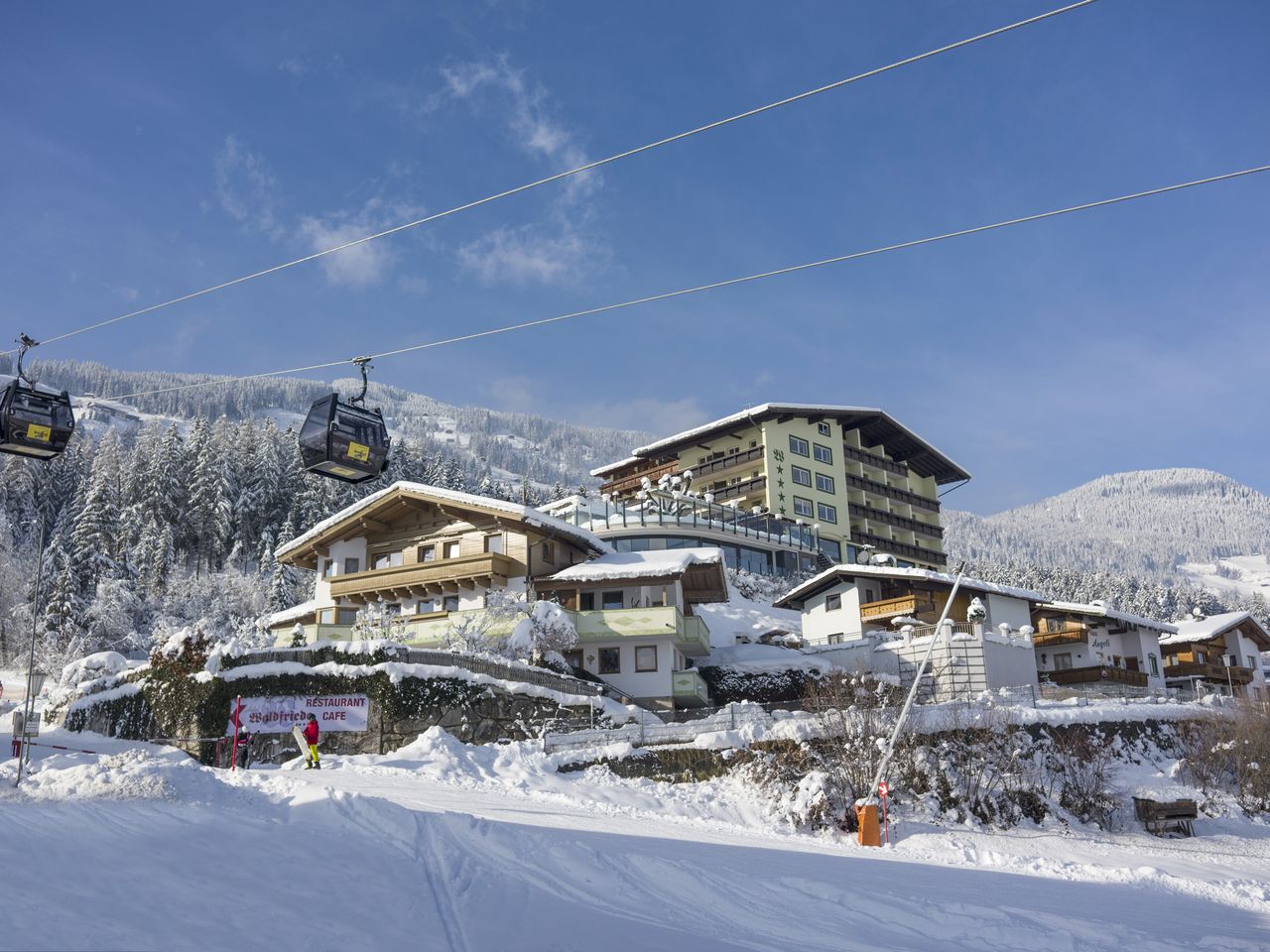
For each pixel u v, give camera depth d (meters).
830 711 36.53
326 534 56.69
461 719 37.34
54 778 19.05
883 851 27.47
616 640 48.31
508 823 21.78
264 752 36.56
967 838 32.00
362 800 19.19
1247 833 37.22
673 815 29.75
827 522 99.25
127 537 97.94
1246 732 41.69
